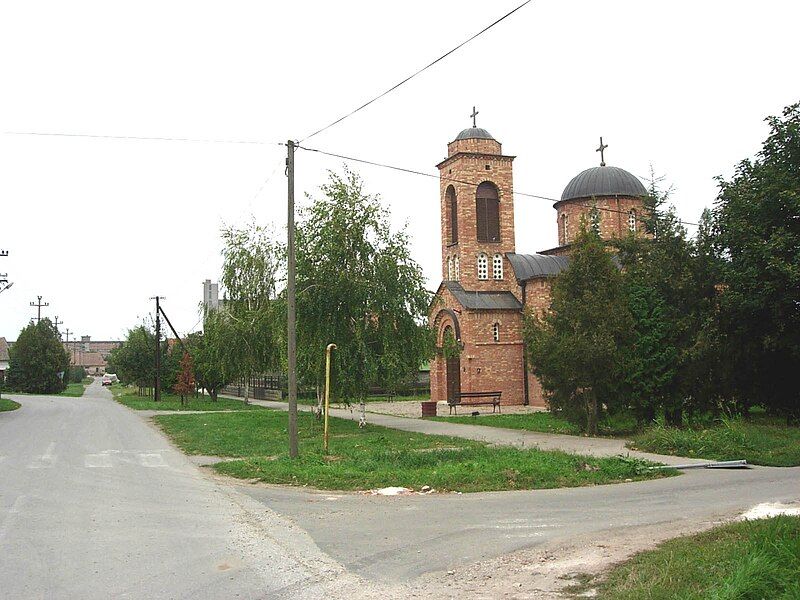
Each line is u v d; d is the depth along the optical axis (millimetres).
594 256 25703
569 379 25344
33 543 9625
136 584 7723
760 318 25469
